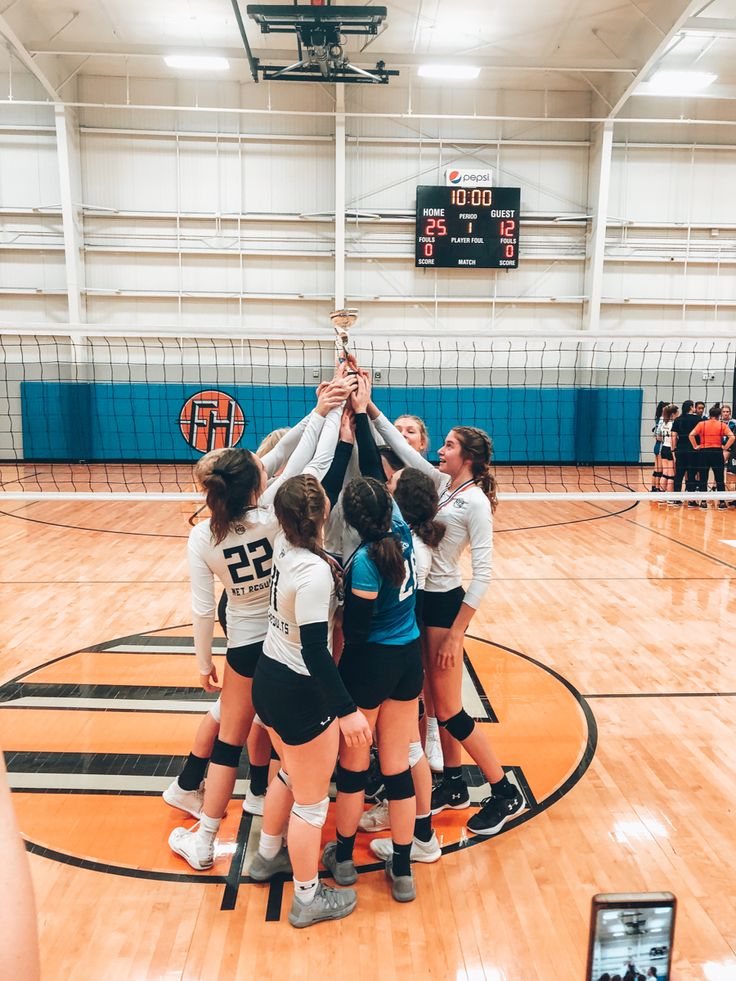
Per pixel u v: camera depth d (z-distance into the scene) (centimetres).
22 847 53
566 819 303
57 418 1554
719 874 267
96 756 351
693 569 722
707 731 380
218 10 1266
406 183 1528
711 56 1366
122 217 1513
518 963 225
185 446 1573
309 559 219
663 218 1550
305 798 236
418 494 271
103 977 219
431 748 339
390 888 261
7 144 1466
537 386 1584
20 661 465
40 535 871
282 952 230
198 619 261
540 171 1541
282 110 1502
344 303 1524
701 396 1597
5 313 1520
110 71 1465
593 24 1287
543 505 1133
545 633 529
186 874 269
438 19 1273
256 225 1531
